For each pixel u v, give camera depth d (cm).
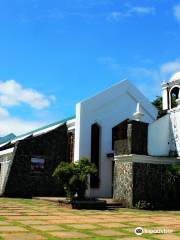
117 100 2725
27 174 2592
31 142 2648
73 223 1155
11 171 2548
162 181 2008
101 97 2634
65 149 2744
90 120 2555
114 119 2681
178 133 2078
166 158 2048
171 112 2150
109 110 2667
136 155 1958
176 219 1403
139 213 1645
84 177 1869
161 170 2023
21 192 2548
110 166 2592
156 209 1906
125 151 2016
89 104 2566
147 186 1961
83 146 2484
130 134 2002
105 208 1833
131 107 2797
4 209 1587
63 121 3050
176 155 2062
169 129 2142
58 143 2731
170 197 1995
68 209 1720
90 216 1413
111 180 2577
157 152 2066
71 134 2720
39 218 1268
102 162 2567
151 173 1991
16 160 2578
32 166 2617
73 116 2945
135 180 1936
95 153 2569
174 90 2244
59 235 891
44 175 2644
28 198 2469
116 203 1959
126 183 1975
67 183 1883
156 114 2903
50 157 2691
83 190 1881
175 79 2217
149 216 1510
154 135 2080
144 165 1983
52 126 3153
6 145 3347
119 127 2708
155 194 1970
